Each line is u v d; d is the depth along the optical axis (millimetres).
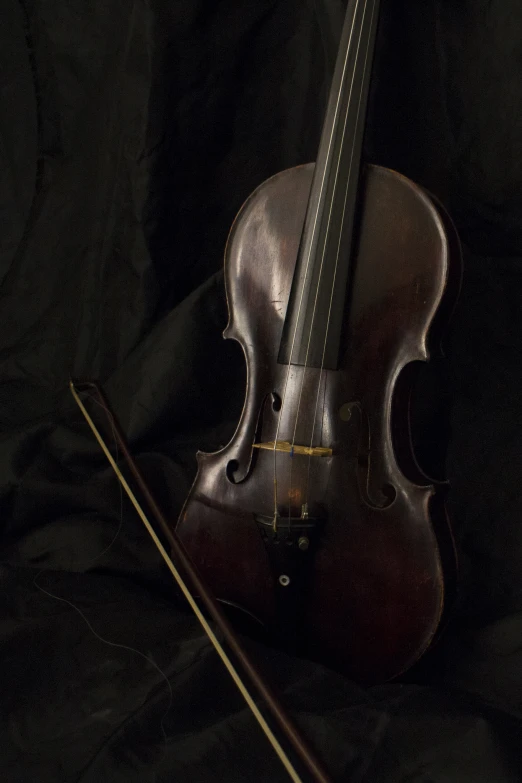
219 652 779
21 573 917
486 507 982
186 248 1030
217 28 981
